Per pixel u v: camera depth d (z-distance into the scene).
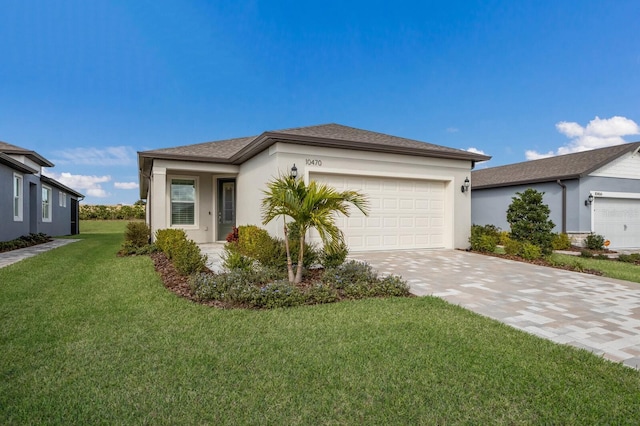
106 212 32.50
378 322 4.03
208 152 12.30
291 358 3.06
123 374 2.75
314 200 5.45
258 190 10.17
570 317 4.45
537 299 5.32
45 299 4.86
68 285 5.71
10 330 3.65
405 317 4.23
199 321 3.98
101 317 4.09
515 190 16.62
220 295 4.91
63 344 3.30
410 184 10.64
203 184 12.74
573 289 6.00
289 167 8.92
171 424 2.18
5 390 2.51
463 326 3.94
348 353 3.18
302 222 5.64
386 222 10.33
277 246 6.48
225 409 2.33
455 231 11.04
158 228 11.15
